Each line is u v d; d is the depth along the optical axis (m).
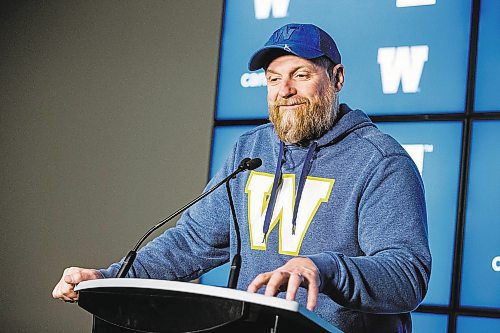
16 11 6.89
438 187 5.37
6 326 6.46
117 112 6.48
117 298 2.77
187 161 6.22
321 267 3.08
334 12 5.81
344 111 4.06
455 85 5.45
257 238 3.86
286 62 3.93
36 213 6.55
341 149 3.87
